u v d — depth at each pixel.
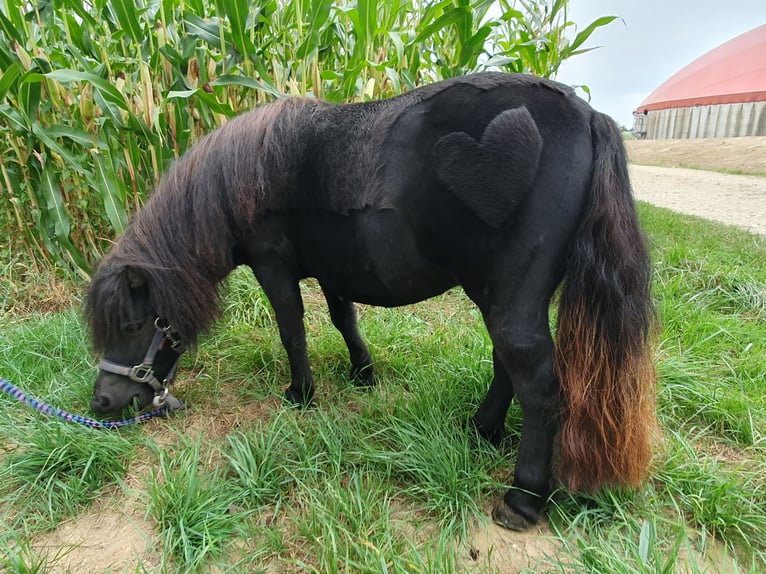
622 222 1.24
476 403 2.02
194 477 1.50
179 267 1.65
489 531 1.45
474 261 1.36
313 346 2.51
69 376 2.21
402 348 2.53
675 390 2.04
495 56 3.37
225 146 1.62
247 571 1.32
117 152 2.93
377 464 1.69
